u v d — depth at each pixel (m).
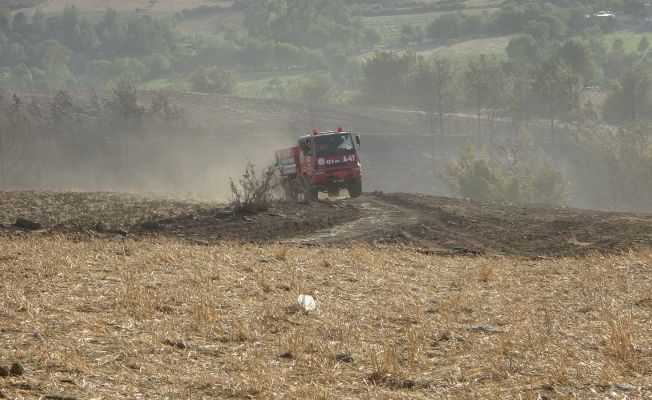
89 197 69.31
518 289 28.69
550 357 18.25
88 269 29.00
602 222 48.31
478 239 44.91
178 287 26.39
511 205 64.31
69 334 19.00
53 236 42.22
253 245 39.97
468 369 17.50
